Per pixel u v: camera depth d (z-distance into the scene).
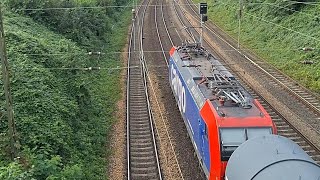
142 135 24.41
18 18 33.09
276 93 30.05
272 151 12.09
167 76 35.72
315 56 35.03
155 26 56.62
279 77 33.53
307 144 22.06
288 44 40.16
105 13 54.03
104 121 26.03
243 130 15.99
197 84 21.02
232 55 40.84
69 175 16.94
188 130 22.64
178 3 77.81
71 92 25.11
